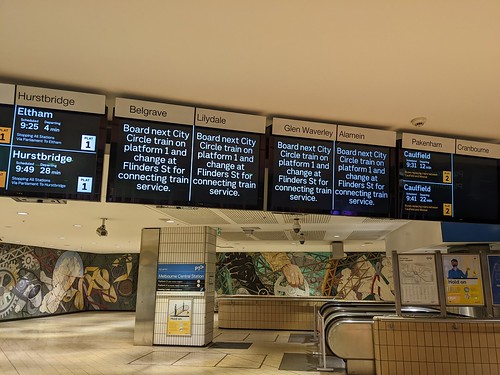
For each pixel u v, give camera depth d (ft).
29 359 27.30
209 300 33.88
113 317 58.80
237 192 11.07
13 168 9.73
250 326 45.75
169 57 8.50
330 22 7.19
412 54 8.16
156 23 7.37
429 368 17.22
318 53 8.21
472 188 12.49
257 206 11.13
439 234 21.90
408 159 12.26
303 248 57.36
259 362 26.08
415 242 27.53
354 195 11.83
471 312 24.71
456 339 17.28
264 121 11.28
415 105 10.58
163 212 26.27
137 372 23.26
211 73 9.14
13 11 7.08
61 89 10.03
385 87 9.61
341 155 11.86
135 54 8.41
